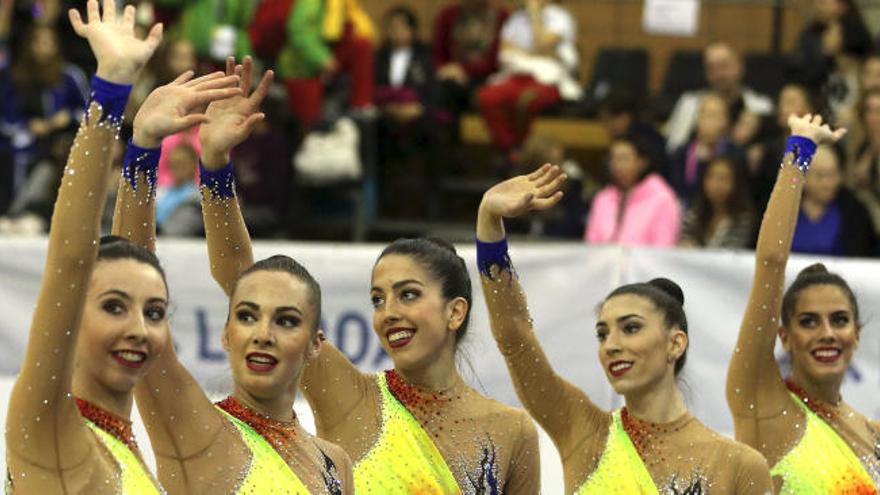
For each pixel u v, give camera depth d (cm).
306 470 959
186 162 1831
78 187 798
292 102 2150
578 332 1502
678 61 2428
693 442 1096
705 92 2183
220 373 1520
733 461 1088
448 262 1082
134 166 920
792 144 1152
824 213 1733
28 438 809
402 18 2309
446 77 2309
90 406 857
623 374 1099
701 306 1502
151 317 863
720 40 2648
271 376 944
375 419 1073
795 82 2138
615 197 1812
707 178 1761
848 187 1802
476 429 1084
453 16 2352
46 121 2112
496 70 2331
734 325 1499
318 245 1520
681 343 1109
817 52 2141
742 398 1167
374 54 2297
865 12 2341
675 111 2194
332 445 998
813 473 1172
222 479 930
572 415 1121
